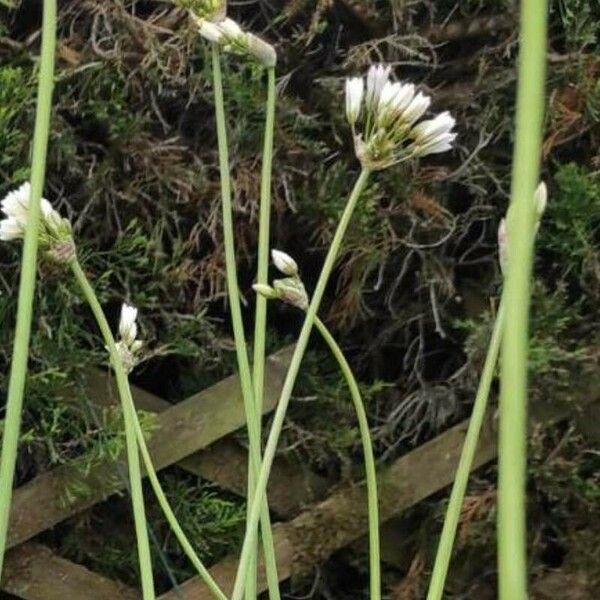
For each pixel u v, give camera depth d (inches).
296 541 33.7
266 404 33.4
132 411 20.5
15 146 31.0
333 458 34.4
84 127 32.7
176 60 32.2
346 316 34.2
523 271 11.7
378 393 34.8
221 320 33.3
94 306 20.4
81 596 32.9
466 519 33.8
